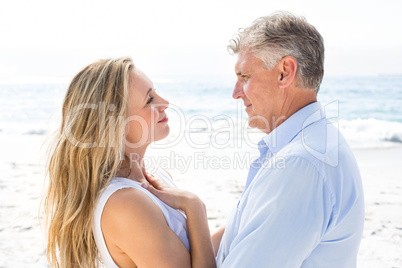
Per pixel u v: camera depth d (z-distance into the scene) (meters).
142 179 1.62
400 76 29.98
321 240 1.25
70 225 1.49
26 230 4.09
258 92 1.44
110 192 1.40
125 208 1.37
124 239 1.38
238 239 1.23
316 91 1.43
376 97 20.59
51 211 1.58
